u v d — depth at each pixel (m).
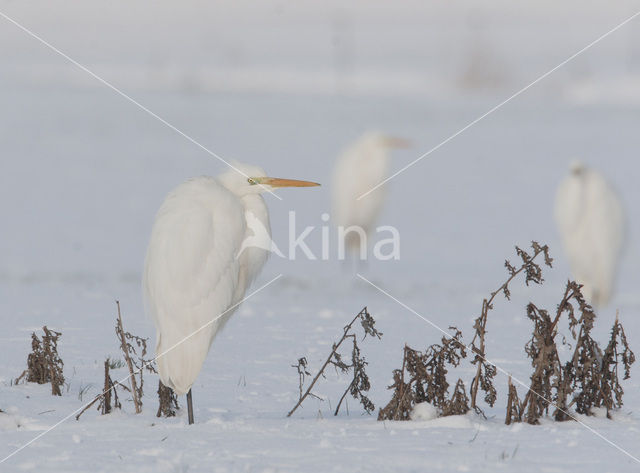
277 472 5.24
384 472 5.29
